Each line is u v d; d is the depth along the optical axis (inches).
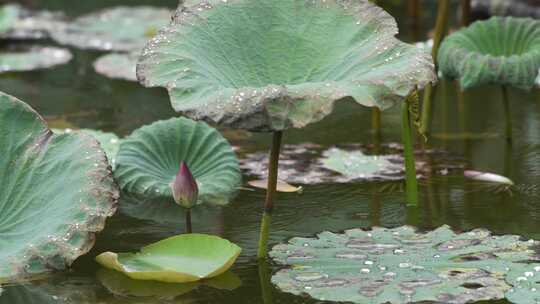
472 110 337.7
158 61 195.2
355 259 195.6
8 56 450.9
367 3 206.5
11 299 187.6
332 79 195.2
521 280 182.2
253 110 176.2
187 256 201.2
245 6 208.4
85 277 198.7
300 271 191.0
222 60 200.5
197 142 256.7
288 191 253.6
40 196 202.8
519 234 215.8
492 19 288.5
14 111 210.5
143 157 253.9
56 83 400.8
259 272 198.2
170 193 247.0
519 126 315.9
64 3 596.1
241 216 235.5
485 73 272.7
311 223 227.3
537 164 274.4
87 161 202.8
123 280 197.0
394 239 206.7
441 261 193.0
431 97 306.3
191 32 202.1
